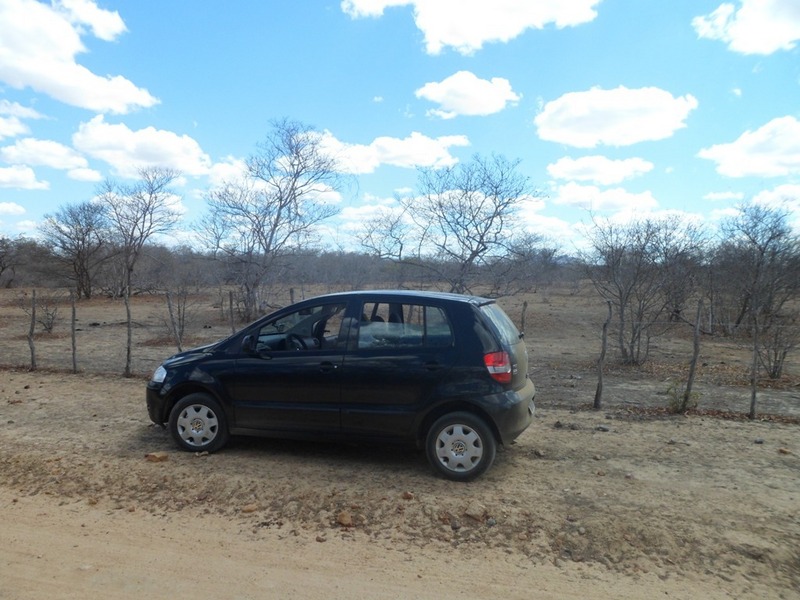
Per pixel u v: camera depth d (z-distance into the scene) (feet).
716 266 58.34
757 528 14.28
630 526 14.32
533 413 18.65
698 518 14.79
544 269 73.41
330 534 14.23
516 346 18.22
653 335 53.06
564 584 12.10
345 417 17.98
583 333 62.69
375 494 16.28
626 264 43.91
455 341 17.38
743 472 18.15
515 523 14.56
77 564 12.82
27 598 11.45
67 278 131.03
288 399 18.57
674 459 19.35
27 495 16.69
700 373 38.09
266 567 12.71
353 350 18.11
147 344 52.49
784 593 11.73
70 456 19.66
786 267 54.49
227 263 66.90
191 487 16.92
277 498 16.14
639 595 11.69
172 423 19.89
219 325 68.44
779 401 29.14
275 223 65.16
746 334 55.36
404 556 13.20
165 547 13.61
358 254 62.95
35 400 28.37
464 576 12.40
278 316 19.30
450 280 49.93
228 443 20.68
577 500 15.88
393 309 18.22
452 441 17.20
